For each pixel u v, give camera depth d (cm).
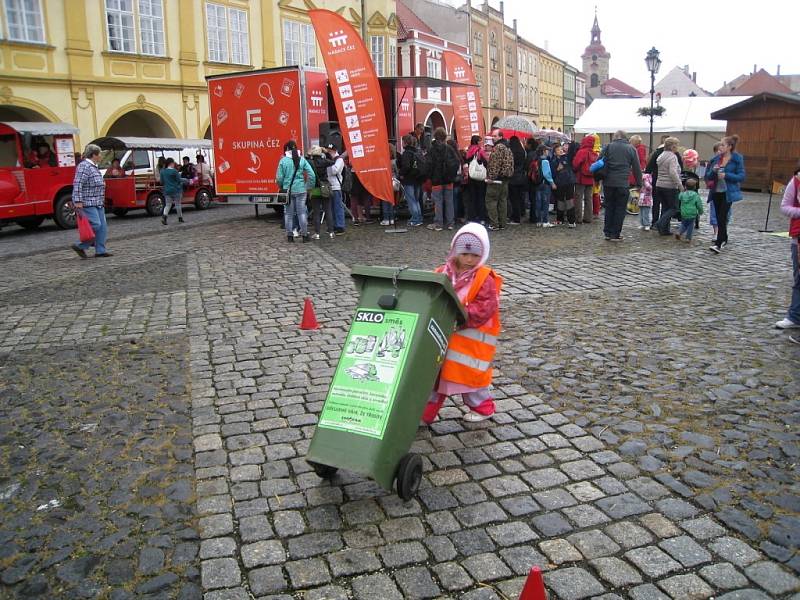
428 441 430
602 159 1182
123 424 468
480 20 5912
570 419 457
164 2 2577
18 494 378
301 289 866
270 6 3005
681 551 312
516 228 1389
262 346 635
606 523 337
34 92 2197
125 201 1964
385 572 305
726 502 350
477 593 289
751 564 301
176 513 356
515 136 1423
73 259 1179
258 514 353
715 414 457
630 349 595
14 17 2136
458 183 1426
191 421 471
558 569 303
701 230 1332
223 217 1884
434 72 4359
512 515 346
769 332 635
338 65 1295
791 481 369
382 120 1302
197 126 2755
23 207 1636
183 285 915
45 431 460
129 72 2484
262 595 292
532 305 755
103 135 2409
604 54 12500
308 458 345
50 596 293
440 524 340
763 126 2359
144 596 292
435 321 366
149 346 644
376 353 361
